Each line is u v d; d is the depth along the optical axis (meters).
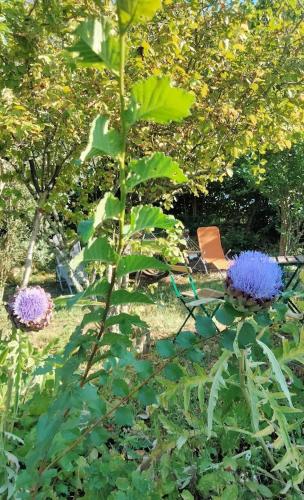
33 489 1.31
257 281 1.17
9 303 1.82
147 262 0.98
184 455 1.65
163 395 1.46
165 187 4.10
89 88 3.26
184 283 7.64
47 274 8.40
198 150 3.95
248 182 9.13
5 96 2.79
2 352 1.93
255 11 3.96
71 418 1.33
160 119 0.85
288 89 3.81
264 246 11.33
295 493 1.58
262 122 3.83
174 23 3.35
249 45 3.94
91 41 0.79
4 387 1.93
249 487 1.53
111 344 1.16
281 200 9.05
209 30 3.65
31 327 1.79
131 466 1.50
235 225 12.02
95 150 0.87
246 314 1.22
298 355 1.39
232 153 3.84
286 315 1.41
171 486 1.46
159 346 1.30
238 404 1.57
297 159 8.36
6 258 6.31
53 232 4.50
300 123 4.09
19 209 4.50
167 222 0.98
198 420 1.53
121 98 0.83
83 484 1.59
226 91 3.75
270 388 1.87
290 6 4.08
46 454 1.24
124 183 0.91
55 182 3.84
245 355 1.33
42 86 3.08
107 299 1.07
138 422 1.85
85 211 4.66
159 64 3.25
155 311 5.45
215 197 12.05
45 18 3.19
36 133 3.06
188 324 4.95
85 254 0.92
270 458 1.59
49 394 1.79
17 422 1.93
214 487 1.46
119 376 1.62
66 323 5.04
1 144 3.41
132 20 0.77
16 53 3.18
